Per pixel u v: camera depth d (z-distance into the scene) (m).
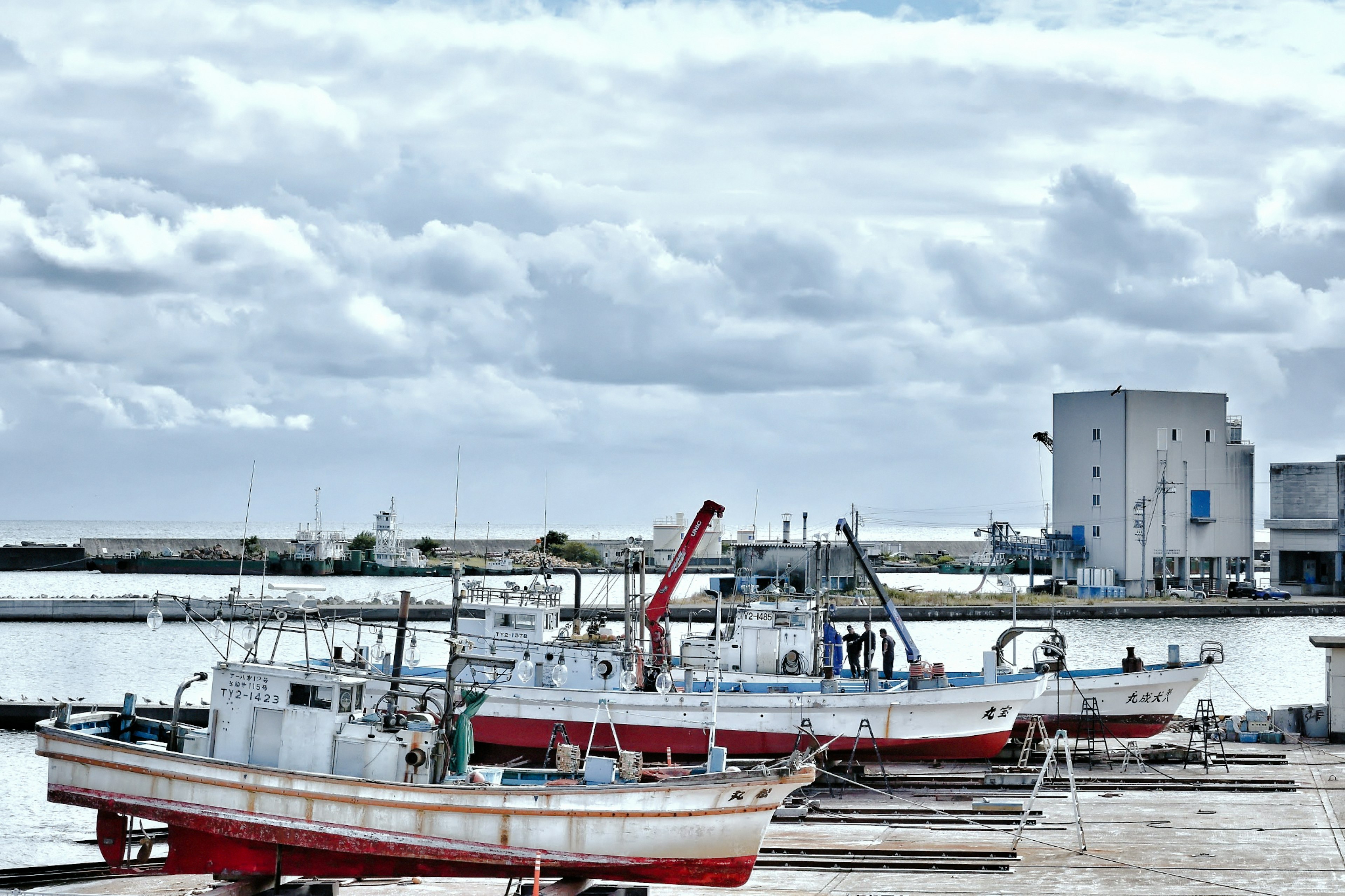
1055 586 126.50
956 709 42.78
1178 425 125.50
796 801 37.00
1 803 41.78
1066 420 128.38
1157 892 27.33
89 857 35.59
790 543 90.56
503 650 44.78
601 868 27.33
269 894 27.25
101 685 72.00
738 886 27.81
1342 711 46.34
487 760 44.19
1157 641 97.06
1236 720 48.72
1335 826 33.38
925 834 32.84
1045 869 29.19
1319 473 135.38
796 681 45.72
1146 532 124.25
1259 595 125.44
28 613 106.75
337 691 28.30
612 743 43.06
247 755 28.69
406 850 27.17
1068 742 36.53
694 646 48.59
